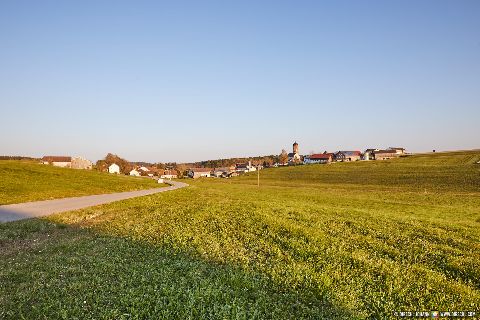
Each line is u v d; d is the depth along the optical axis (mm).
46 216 25453
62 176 68500
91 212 29172
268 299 10438
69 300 9797
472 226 26875
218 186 100812
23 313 8953
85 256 14289
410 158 167000
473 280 13016
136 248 15914
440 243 19250
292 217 27094
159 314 9039
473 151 170000
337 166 167250
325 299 10711
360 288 11578
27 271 12102
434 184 99312
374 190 89625
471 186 90812
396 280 12148
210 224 23109
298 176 149375
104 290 10594
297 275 12367
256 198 52719
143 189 71438
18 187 46938
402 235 20891
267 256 15336
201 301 9930
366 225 24281
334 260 14492
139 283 11312
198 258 14461
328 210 33250
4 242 16828
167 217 26766
